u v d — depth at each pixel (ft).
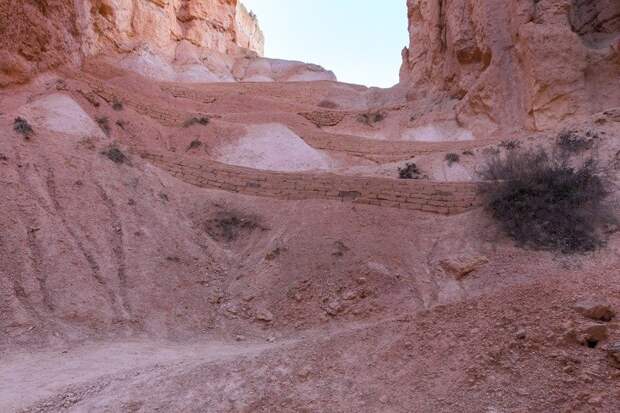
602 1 62.90
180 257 32.63
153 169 42.01
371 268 30.19
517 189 34.06
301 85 123.85
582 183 33.37
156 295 28.27
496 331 16.17
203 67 131.13
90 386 16.81
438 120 78.59
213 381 16.75
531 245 29.99
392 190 39.17
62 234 29.84
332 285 29.63
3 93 51.31
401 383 15.35
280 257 32.63
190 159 44.27
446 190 38.19
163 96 79.46
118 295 27.37
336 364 17.01
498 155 47.24
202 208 39.63
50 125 48.49
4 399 15.83
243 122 74.02
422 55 107.86
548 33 60.18
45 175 34.71
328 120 88.07
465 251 31.76
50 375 18.22
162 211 36.94
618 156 38.75
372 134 84.28
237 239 36.88
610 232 29.58
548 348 14.52
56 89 56.44
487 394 13.69
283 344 21.18
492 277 27.73
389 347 17.40
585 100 57.36
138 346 22.93
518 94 65.77
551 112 57.88
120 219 33.45
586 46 61.00
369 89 127.13
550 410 12.43
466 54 79.10
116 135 55.47
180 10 146.30
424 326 18.10
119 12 108.99
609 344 13.65
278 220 37.73
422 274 30.60
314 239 33.88
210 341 25.27
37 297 25.13
